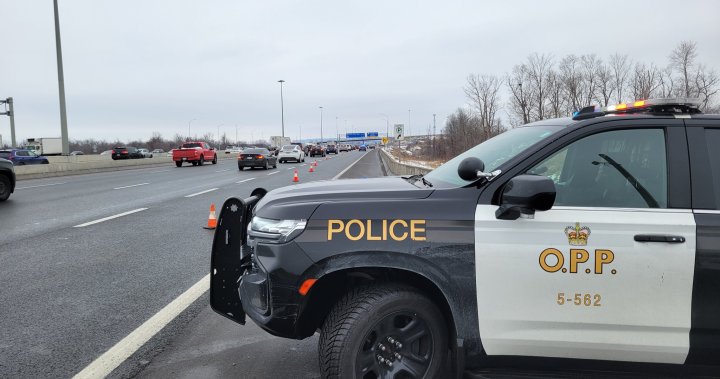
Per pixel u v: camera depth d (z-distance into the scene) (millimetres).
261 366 3650
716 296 2633
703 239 2643
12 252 7238
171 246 7660
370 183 3559
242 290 3119
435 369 2896
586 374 2787
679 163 2811
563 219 2705
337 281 3016
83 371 3553
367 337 2830
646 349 2684
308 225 2857
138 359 3758
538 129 3361
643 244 2645
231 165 37750
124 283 5703
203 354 3859
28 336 4180
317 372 3547
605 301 2668
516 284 2697
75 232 8812
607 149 2967
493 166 3158
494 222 2727
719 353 2662
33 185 19141
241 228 3432
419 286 2932
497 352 2768
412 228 2775
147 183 19766
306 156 63906
